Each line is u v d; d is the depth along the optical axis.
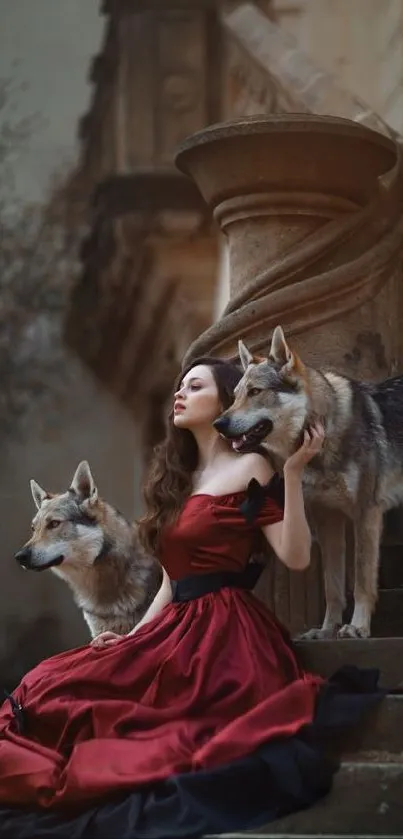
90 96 17.89
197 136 5.95
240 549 4.73
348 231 5.94
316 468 5.24
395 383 5.60
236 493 4.78
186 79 13.12
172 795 4.12
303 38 11.98
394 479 5.42
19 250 17.83
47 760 4.36
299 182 5.90
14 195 17.80
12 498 18.78
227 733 4.25
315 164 5.87
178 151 6.08
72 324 17.77
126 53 13.14
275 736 4.24
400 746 4.41
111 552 5.95
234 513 4.73
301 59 8.97
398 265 6.20
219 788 4.14
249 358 5.08
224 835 4.01
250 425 4.90
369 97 11.66
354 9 11.80
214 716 4.40
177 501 4.84
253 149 5.85
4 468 18.78
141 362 16.28
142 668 4.55
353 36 11.80
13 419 18.70
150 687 4.50
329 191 5.94
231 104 10.91
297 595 5.64
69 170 17.84
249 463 4.84
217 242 13.09
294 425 5.02
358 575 5.27
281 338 5.09
